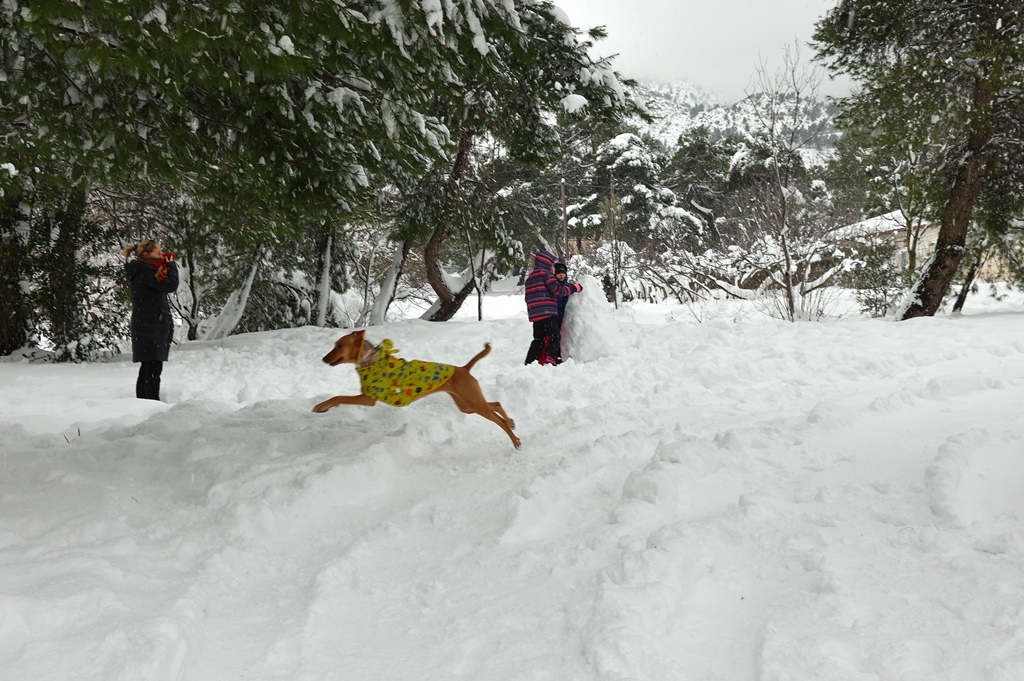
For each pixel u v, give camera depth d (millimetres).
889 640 2342
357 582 3125
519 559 3164
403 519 3840
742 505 3531
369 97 5434
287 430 5551
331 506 4027
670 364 8359
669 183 40156
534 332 9781
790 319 13867
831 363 7832
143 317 8039
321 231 15797
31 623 2420
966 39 12414
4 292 12633
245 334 15078
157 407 7422
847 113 14109
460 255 23969
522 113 13281
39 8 3727
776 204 14688
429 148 5801
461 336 13070
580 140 24766
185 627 2535
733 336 9828
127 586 2854
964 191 13453
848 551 2941
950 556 2803
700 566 2918
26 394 8734
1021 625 2324
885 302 14781
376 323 16969
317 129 5035
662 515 3512
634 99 13289
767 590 2762
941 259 13664
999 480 3453
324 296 17344
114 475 4418
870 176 17594
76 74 4840
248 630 2740
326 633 2719
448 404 6551
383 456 4555
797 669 2242
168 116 5191
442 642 2617
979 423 4332
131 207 14445
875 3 12938
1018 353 7582
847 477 3771
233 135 5434
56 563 2869
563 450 4859
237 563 3236
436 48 4953
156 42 3990
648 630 2480
